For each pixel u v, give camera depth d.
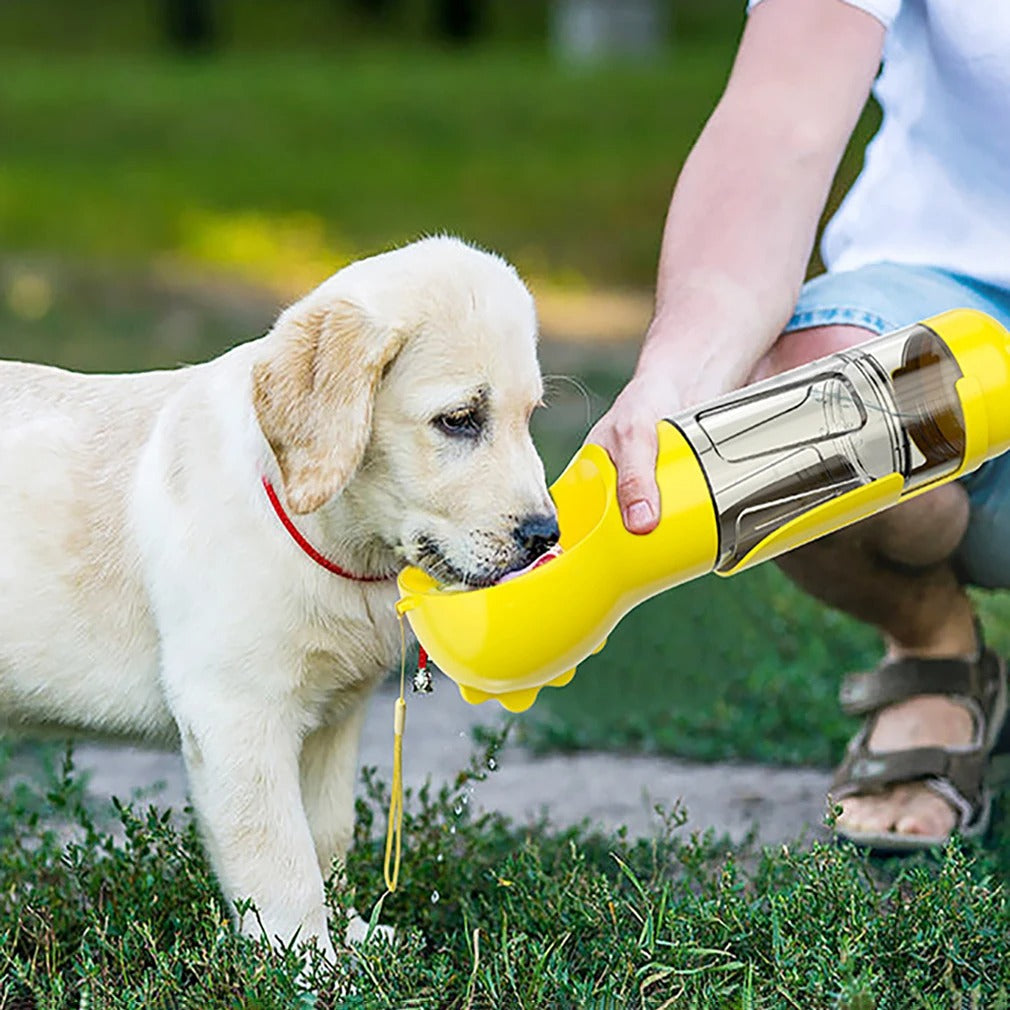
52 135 26.45
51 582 4.47
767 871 4.58
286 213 21.81
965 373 3.97
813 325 4.78
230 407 4.34
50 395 4.66
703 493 3.75
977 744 5.27
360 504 4.27
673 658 7.52
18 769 6.39
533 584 3.73
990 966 4.07
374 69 34.62
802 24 4.75
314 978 3.99
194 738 4.30
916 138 5.11
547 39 43.84
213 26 42.66
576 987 3.94
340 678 4.45
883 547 5.02
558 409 12.29
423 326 4.15
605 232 21.33
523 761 6.60
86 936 4.41
